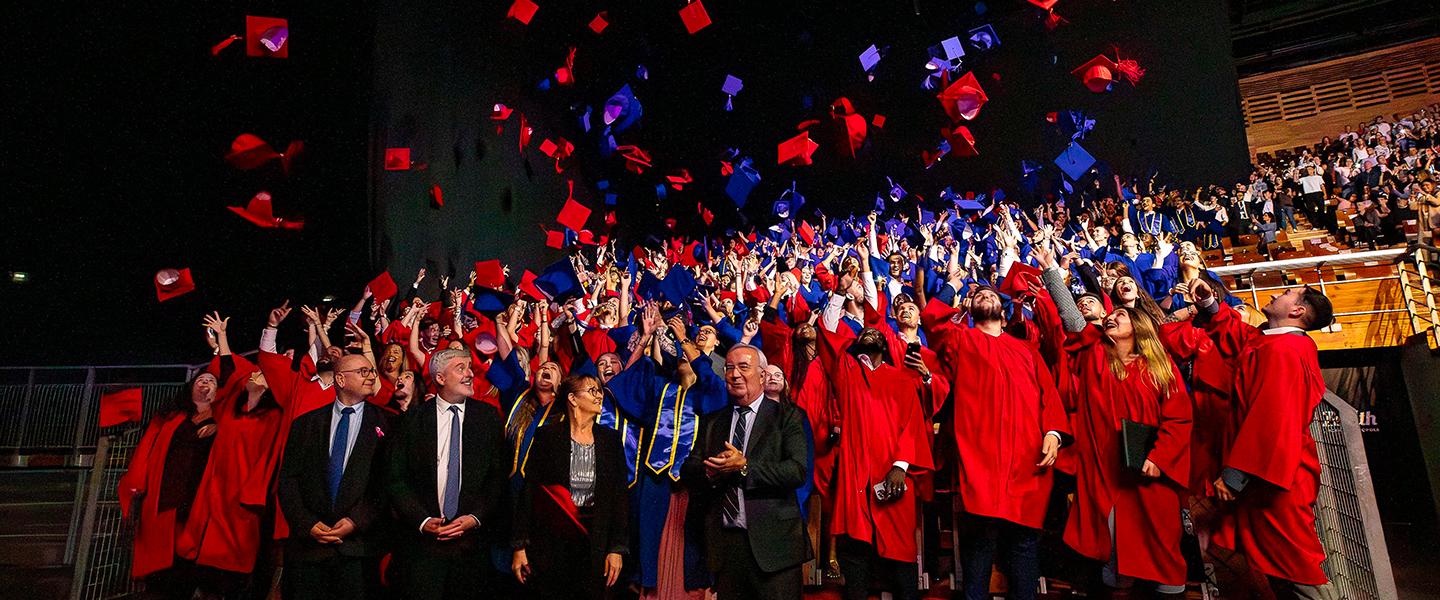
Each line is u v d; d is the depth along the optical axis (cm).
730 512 341
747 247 1315
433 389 380
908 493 382
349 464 355
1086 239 797
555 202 1695
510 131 1596
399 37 1371
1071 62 1755
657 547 374
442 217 1434
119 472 549
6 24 1021
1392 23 2125
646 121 1912
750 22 1872
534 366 498
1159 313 415
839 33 1858
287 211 1312
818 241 1122
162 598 465
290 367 471
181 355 1370
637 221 1895
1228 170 1664
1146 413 361
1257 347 338
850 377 407
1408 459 716
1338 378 808
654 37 1866
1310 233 1256
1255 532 332
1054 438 362
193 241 1306
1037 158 1766
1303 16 2167
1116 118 1731
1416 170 1424
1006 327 471
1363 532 333
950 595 407
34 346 1267
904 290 620
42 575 570
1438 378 635
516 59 1617
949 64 1659
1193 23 1680
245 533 434
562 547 348
